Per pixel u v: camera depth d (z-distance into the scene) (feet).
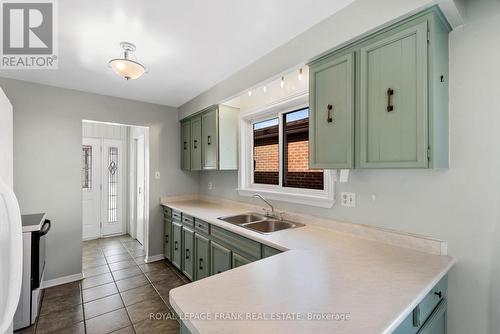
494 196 3.93
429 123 3.79
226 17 5.07
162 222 11.82
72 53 6.58
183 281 9.27
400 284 3.39
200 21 5.21
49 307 7.45
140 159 13.56
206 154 10.21
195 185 12.92
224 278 3.59
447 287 4.34
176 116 12.36
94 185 14.83
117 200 15.71
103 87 9.35
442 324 4.05
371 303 2.91
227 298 3.01
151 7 4.74
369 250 4.84
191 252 9.11
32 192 8.66
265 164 9.51
